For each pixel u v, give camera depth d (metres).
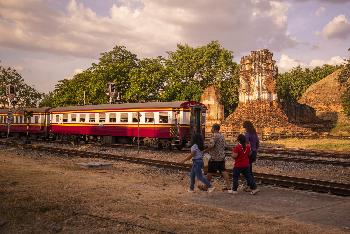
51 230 7.51
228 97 76.50
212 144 11.93
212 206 9.74
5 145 31.62
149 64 65.69
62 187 11.78
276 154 26.58
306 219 8.45
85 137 36.19
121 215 8.46
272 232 7.21
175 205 9.56
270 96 53.97
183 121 27.94
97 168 17.48
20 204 9.27
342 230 7.52
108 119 32.81
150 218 8.26
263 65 54.22
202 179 11.77
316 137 46.59
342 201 10.52
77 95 70.50
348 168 18.53
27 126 38.34
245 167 11.45
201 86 74.81
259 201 10.48
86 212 8.66
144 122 29.94
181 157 23.55
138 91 61.22
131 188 12.13
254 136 11.96
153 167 18.09
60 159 21.23
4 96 83.38
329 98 68.94
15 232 7.46
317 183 13.17
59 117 38.25
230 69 76.25
